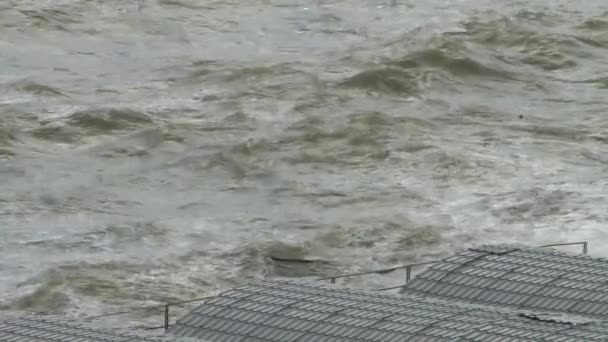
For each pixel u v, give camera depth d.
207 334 109.62
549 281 120.44
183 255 187.62
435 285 121.56
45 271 178.38
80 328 104.88
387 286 178.38
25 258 186.00
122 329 105.69
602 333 103.38
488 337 103.12
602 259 125.81
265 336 108.06
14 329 104.19
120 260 183.88
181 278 179.25
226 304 113.25
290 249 191.25
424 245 194.62
